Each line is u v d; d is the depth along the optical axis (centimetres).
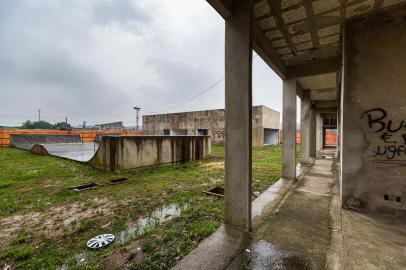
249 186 245
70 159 803
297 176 564
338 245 217
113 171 598
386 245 216
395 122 281
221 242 223
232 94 253
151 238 238
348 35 309
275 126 1997
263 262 191
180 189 440
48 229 266
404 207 276
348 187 314
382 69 288
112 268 187
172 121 2034
